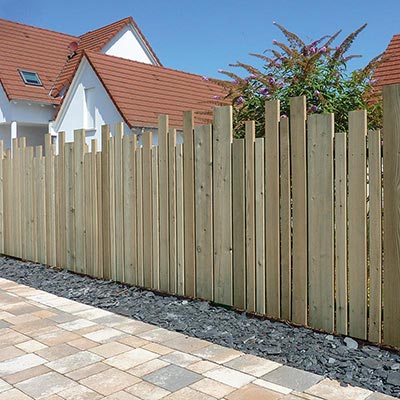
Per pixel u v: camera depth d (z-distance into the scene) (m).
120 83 13.11
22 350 3.84
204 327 4.22
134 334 4.16
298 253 4.08
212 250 4.75
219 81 5.65
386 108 3.53
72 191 6.36
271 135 4.22
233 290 4.59
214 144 4.67
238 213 4.50
